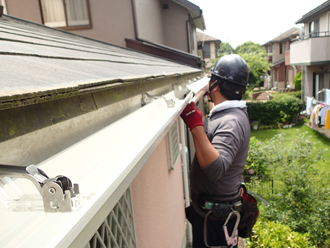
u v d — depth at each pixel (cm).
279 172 517
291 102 1398
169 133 331
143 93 156
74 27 703
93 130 104
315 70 1519
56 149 81
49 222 50
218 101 211
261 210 475
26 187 58
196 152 166
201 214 203
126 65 190
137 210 204
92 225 55
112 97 108
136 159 76
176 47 985
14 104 52
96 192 57
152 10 838
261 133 1322
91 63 138
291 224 443
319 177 491
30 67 82
